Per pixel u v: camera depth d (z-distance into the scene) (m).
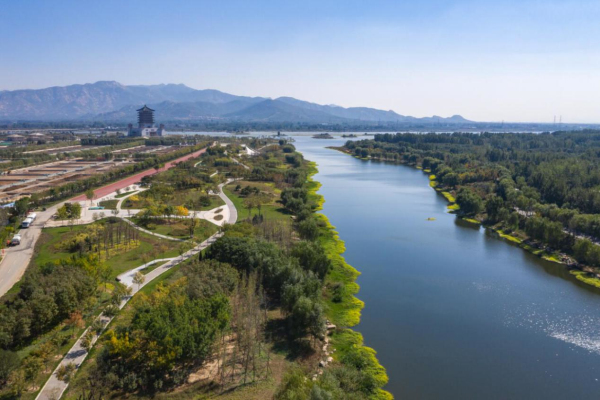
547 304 125.31
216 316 92.38
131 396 75.06
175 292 99.69
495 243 182.25
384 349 100.31
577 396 85.31
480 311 120.44
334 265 150.38
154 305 95.44
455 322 114.06
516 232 192.25
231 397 76.88
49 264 109.19
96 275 114.50
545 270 152.25
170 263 136.62
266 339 98.25
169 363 78.56
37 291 94.12
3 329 83.00
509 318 116.75
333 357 95.25
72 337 91.62
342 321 112.81
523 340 105.81
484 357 98.25
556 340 106.19
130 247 150.38
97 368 78.25
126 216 192.75
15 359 75.00
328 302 123.75
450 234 194.12
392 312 118.69
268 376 84.25
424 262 157.88
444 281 140.75
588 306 124.44
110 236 154.62
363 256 163.00
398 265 154.38
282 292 111.00
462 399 83.75
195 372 84.31
